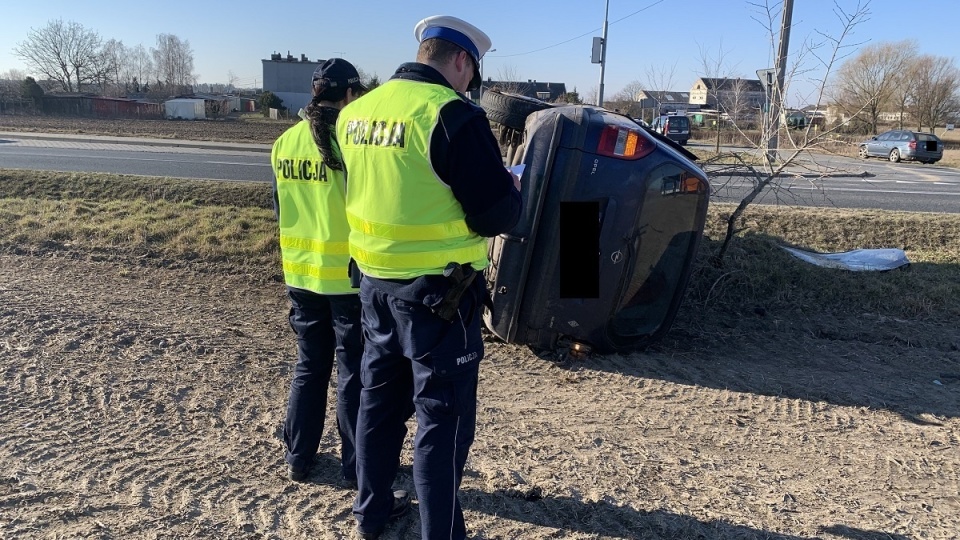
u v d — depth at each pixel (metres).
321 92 2.70
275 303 5.82
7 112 47.81
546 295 4.37
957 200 12.77
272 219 8.25
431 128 2.14
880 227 8.34
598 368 4.61
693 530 2.75
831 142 6.58
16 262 6.63
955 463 3.44
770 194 11.72
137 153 18.03
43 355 4.24
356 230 2.42
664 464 3.32
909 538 2.75
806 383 4.48
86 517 2.68
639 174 4.22
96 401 3.69
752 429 3.78
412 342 2.29
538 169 4.20
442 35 2.36
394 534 2.72
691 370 4.65
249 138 26.20
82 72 84.88
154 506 2.78
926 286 6.32
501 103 4.85
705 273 6.30
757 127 7.57
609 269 4.32
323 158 2.63
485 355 4.74
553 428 3.68
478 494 2.97
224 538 2.60
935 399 4.27
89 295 5.67
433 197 2.21
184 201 10.14
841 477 3.28
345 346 2.84
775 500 3.02
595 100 28.08
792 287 6.28
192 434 3.42
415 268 2.24
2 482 2.88
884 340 5.32
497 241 4.47
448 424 2.34
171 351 4.45
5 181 10.59
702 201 4.55
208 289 6.12
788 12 8.26
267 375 4.18
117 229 7.55
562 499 2.95
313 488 3.00
